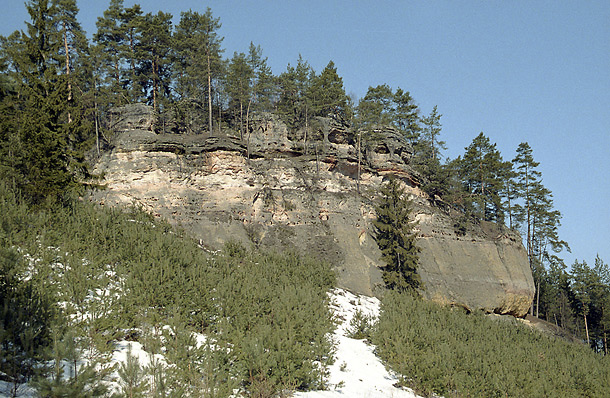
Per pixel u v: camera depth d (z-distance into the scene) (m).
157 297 17.36
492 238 55.41
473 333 29.42
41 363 11.02
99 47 48.09
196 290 19.52
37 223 20.94
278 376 14.95
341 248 42.62
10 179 24.20
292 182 46.22
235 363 14.82
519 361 25.31
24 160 25.12
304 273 33.03
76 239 21.27
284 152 51.44
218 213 41.12
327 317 25.42
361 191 51.16
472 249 51.88
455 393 19.61
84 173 28.86
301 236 42.59
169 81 58.38
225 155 43.53
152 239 25.12
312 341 20.23
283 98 60.88
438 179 59.22
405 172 55.44
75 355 10.29
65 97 28.03
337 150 52.38
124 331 14.93
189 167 42.84
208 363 13.12
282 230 42.53
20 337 10.73
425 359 21.00
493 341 28.64
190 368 13.24
